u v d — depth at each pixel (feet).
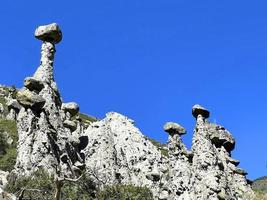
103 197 156.04
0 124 237.45
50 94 172.45
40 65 179.32
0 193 96.58
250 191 143.84
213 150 148.36
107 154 180.75
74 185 148.56
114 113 213.87
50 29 179.73
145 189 162.20
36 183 140.56
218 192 139.13
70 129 178.81
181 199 150.20
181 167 157.99
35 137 159.74
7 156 193.06
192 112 155.02
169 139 170.09
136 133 204.33
